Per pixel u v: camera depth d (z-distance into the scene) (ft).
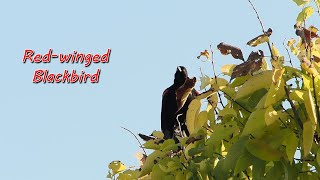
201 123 25.63
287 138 22.17
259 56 23.25
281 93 21.75
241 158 22.36
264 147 22.04
